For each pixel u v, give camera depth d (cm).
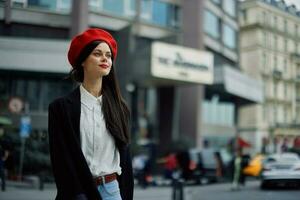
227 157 2503
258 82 3164
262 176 1950
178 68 2739
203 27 3344
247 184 2269
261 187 1975
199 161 2294
